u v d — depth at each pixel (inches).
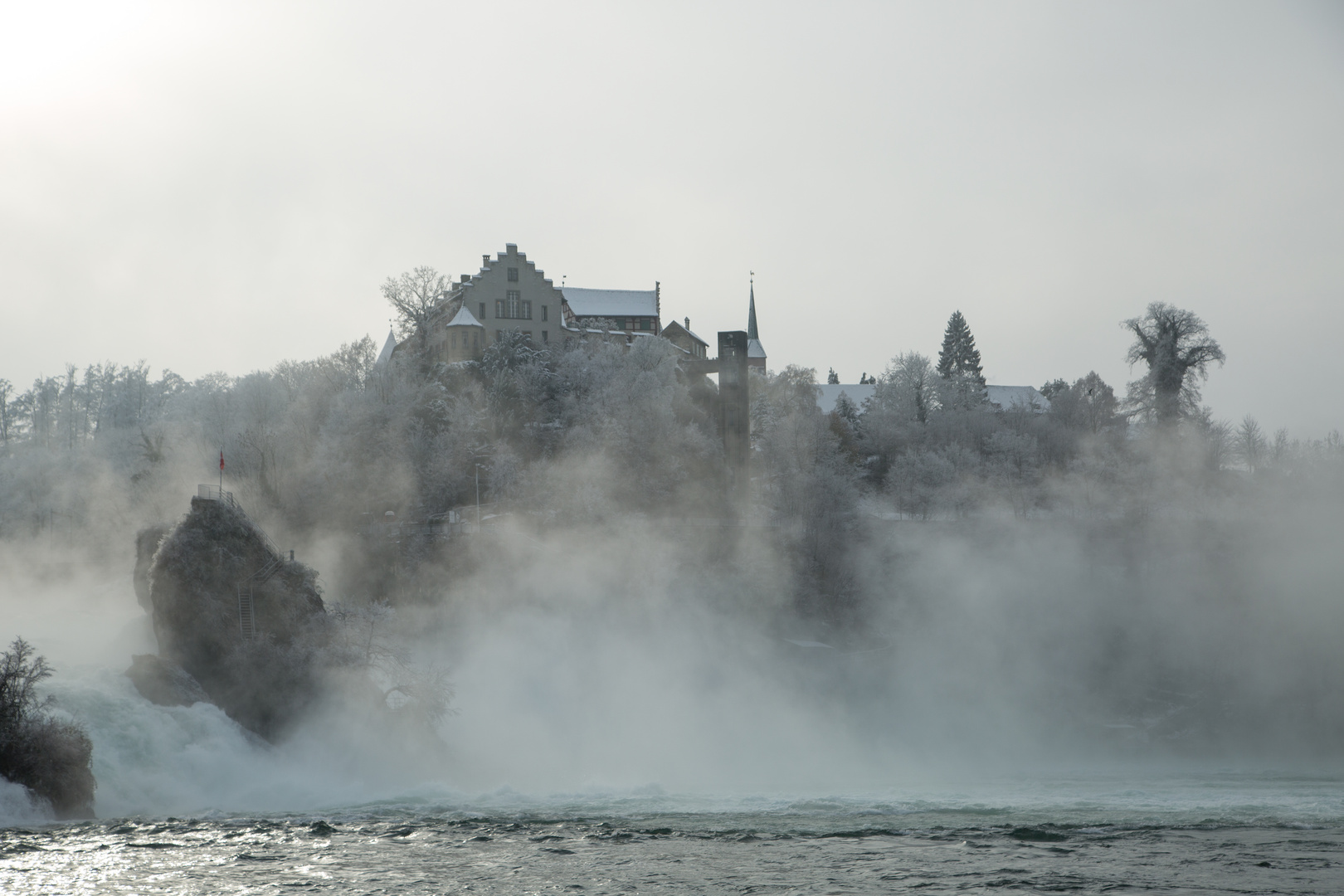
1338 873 1697.8
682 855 1851.6
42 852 1815.9
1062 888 1617.9
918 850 1900.8
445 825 2146.9
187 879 1653.5
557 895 1585.9
